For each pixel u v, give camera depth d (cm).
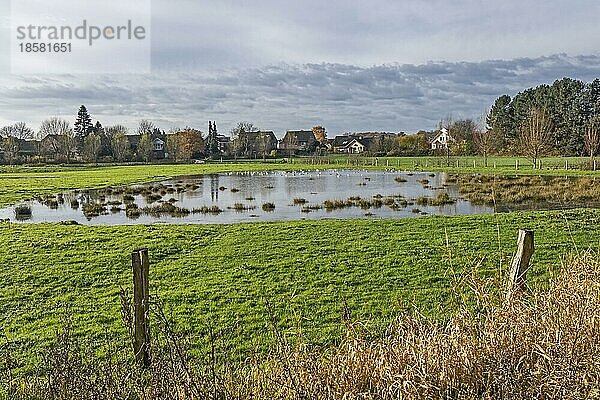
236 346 809
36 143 9975
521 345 427
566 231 1709
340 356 440
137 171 6762
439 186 4334
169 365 408
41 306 1063
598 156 7044
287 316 960
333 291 1117
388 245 1564
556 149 8075
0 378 626
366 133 13375
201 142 10856
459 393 383
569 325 444
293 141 11881
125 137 9944
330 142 13288
